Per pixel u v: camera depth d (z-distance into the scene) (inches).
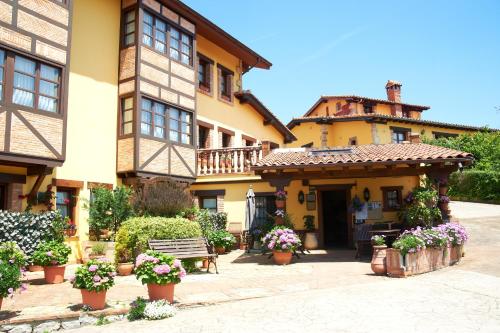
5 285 236.1
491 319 217.5
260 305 262.8
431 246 371.6
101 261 257.0
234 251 572.4
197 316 243.8
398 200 573.0
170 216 485.1
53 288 309.3
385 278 343.0
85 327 232.5
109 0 535.5
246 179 608.7
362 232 491.2
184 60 600.7
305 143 1058.1
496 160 966.4
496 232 571.8
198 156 637.9
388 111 1171.9
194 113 605.0
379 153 493.0
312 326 213.6
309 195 585.3
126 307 252.4
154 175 524.7
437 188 484.4
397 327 207.5
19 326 221.8
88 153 487.5
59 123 410.3
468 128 1178.6
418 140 587.8
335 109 1184.8
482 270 358.0
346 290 297.1
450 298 263.6
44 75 406.9
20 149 373.1
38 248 338.3
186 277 366.9
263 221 604.4
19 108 376.5
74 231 447.8
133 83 515.8
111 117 521.0
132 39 534.0
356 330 204.7
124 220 453.4
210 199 631.8
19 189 405.7
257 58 800.3
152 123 533.6
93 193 470.0
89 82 498.3
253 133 836.0
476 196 930.1
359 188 582.6
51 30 411.5
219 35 684.7
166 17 567.8
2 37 367.6
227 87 773.3
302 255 513.7
